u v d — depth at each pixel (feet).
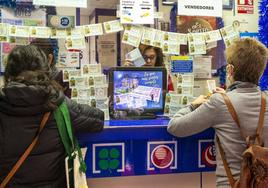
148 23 8.03
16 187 5.10
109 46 9.21
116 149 6.48
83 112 5.56
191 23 9.16
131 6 7.93
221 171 5.69
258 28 9.11
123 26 7.99
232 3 9.36
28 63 5.16
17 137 5.08
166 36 8.29
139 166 6.61
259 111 5.61
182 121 5.82
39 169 5.17
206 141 6.89
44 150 5.21
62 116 5.31
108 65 9.21
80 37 7.81
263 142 5.59
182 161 6.82
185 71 8.80
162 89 7.56
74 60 8.32
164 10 8.97
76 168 5.38
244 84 5.76
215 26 9.29
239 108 5.58
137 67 7.39
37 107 5.11
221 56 9.26
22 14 7.95
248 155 5.26
